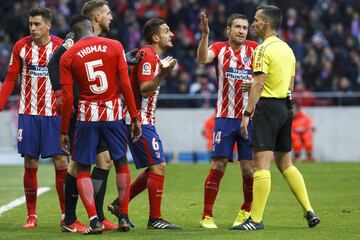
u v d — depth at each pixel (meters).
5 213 39.75
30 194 35.91
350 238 30.47
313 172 60.44
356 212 39.00
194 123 81.06
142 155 34.06
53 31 88.00
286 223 35.69
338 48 89.12
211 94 81.88
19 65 36.12
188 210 40.44
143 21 91.56
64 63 31.62
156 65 34.00
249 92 35.09
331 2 95.94
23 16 90.75
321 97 80.88
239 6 89.06
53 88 33.31
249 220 33.34
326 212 38.97
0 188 51.59
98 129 31.97
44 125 36.00
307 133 75.88
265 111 33.19
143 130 34.00
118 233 32.25
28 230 34.19
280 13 33.59
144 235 31.59
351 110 80.00
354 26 93.50
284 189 49.28
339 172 60.38
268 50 33.00
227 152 35.38
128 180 32.56
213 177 35.34
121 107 32.41
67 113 31.73
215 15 89.06
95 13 33.28
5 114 80.12
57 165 35.97
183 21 90.44
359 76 85.75
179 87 82.56
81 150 31.88
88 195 31.97
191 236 31.16
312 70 85.44
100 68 31.70
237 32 35.28
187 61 86.38
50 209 41.03
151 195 33.97
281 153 34.09
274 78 33.12
